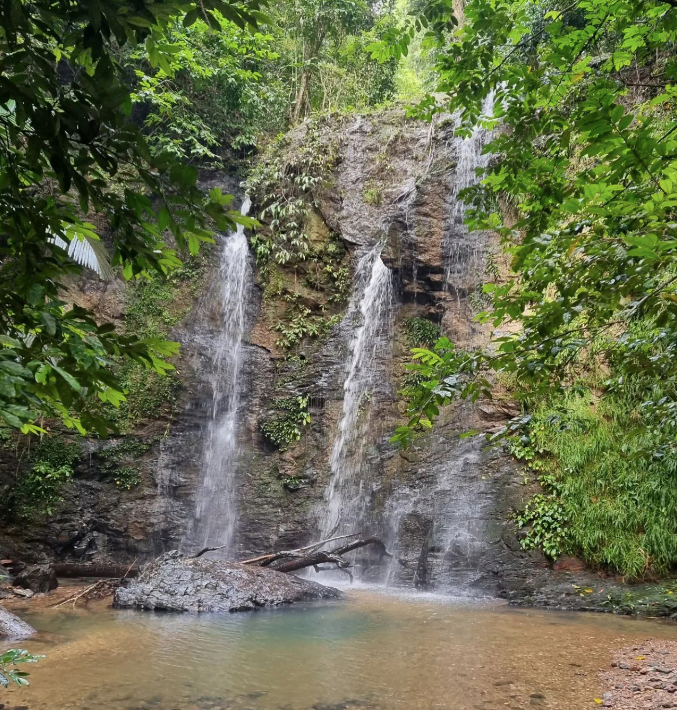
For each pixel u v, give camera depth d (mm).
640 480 9148
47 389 1635
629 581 8703
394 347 13430
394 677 5109
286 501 12789
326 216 14758
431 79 18609
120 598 8094
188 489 12992
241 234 15648
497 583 9484
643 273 2295
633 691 4723
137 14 1503
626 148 2154
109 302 13750
